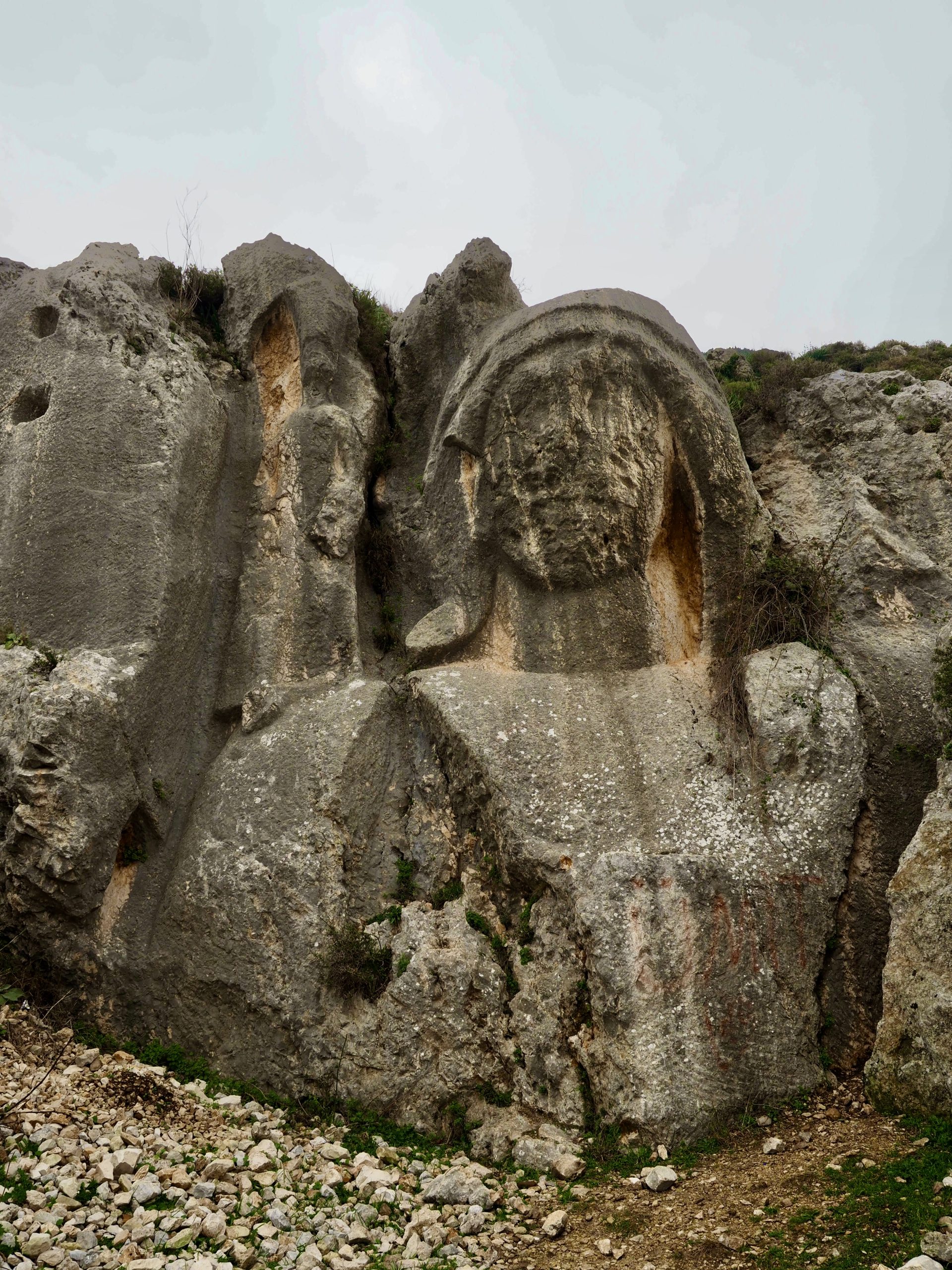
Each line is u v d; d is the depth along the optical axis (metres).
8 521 8.97
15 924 7.61
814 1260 4.78
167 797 8.29
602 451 8.84
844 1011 7.23
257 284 10.52
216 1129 6.45
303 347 10.07
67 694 7.72
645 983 6.71
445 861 8.01
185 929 7.71
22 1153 5.63
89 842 7.54
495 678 8.71
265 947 7.43
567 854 7.45
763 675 8.19
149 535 8.70
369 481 10.23
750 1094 6.55
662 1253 5.07
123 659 8.23
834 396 10.34
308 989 7.21
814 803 7.60
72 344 9.51
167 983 7.60
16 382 9.70
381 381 10.73
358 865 7.90
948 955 6.29
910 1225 4.91
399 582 9.87
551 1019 6.98
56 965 7.57
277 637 8.93
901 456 9.79
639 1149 6.23
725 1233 5.14
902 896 6.74
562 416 8.88
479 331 10.20
